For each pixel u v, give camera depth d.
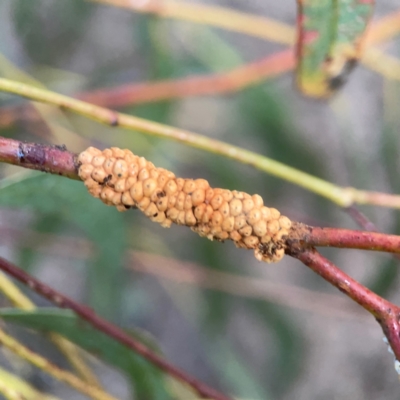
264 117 0.45
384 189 0.53
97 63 0.50
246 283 0.49
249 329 0.58
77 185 0.31
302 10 0.26
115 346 0.28
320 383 0.59
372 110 0.53
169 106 0.42
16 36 0.46
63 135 0.43
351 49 0.27
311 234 0.22
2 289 0.29
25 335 0.37
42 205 0.30
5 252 0.46
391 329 0.22
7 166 0.45
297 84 0.29
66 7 0.45
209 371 0.57
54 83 0.45
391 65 0.40
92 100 0.38
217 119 0.51
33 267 0.43
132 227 0.47
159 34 0.42
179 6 0.41
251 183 0.48
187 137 0.28
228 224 0.22
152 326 0.56
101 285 0.37
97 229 0.34
